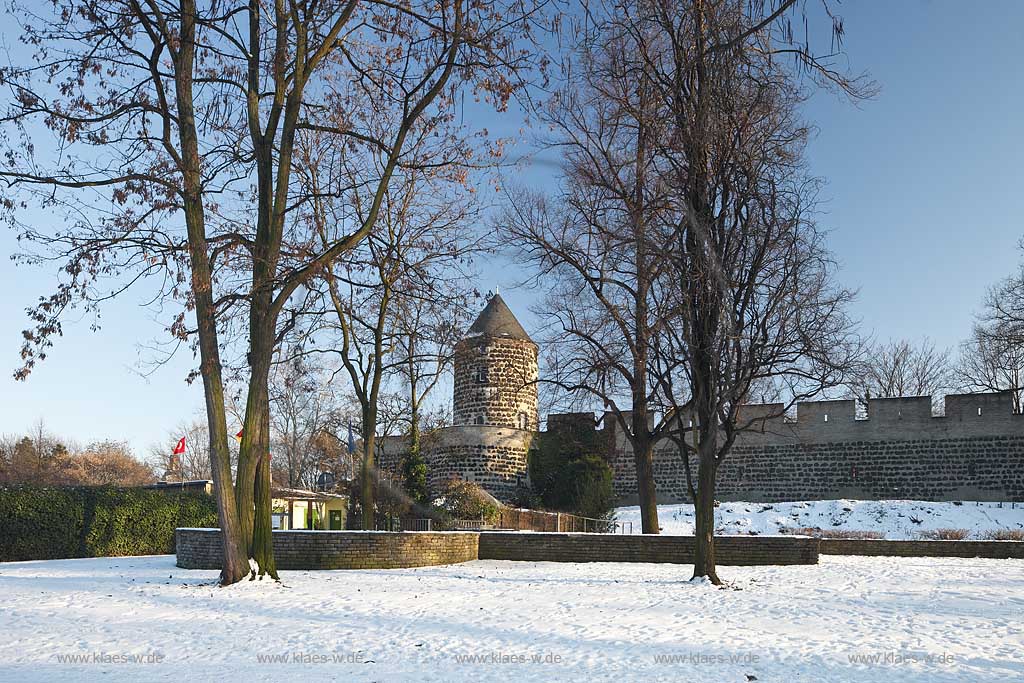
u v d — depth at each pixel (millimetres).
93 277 17625
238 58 18406
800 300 22594
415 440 37750
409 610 14156
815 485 43500
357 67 18922
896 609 14672
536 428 46625
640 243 19859
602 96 22594
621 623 13039
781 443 44438
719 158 18359
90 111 17719
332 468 48625
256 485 17797
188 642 11148
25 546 26234
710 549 18875
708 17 17422
